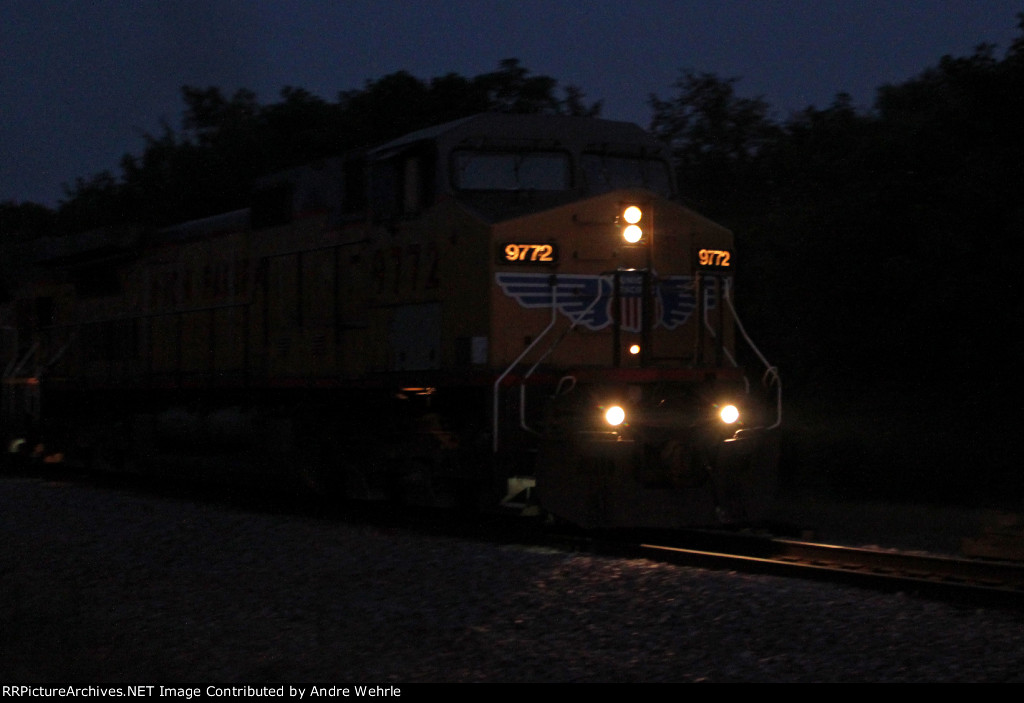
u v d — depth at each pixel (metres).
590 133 13.89
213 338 18.20
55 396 23.47
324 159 15.58
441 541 12.16
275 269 16.56
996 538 11.20
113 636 8.95
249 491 18.80
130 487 19.80
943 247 16.30
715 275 13.06
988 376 16.70
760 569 10.25
